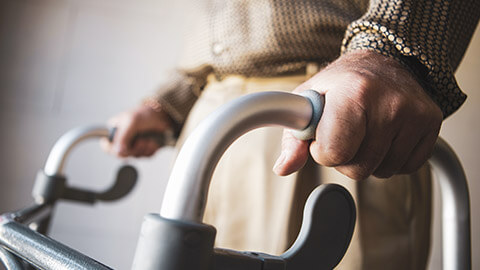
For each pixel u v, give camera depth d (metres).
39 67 1.70
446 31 0.35
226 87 0.71
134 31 1.72
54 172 0.64
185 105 0.91
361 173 0.31
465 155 1.80
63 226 1.66
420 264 0.64
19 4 1.69
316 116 0.28
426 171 0.64
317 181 0.62
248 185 0.66
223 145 0.24
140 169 1.70
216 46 0.70
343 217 0.30
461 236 0.40
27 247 0.35
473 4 0.39
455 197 0.40
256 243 0.64
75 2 1.71
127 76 1.72
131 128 0.82
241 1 0.68
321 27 0.62
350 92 0.28
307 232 0.29
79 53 1.71
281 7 0.64
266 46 0.64
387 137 0.30
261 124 0.26
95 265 0.29
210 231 0.23
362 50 0.34
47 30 1.70
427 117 0.30
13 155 1.68
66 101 1.70
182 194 0.23
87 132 0.73
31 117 1.69
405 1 0.34
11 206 1.67
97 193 0.72
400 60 0.33
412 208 0.62
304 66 0.65
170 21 1.73
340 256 0.30
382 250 0.60
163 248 0.22
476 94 1.80
